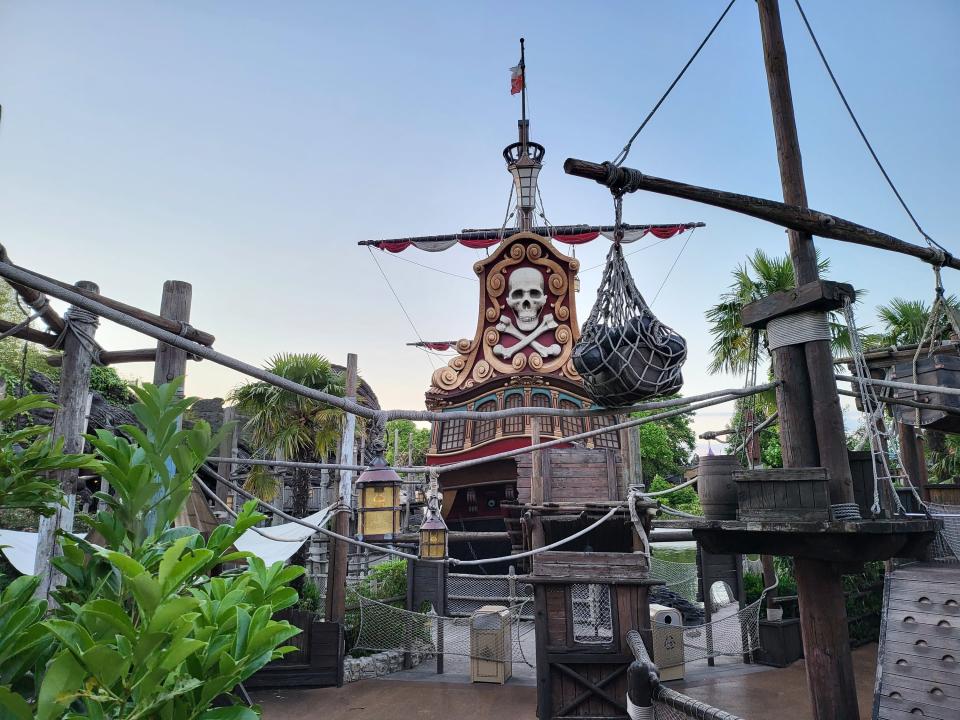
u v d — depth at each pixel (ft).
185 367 18.17
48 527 17.26
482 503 69.10
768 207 15.89
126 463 8.98
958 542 27.27
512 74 85.61
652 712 14.69
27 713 6.17
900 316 49.55
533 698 32.91
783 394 16.44
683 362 12.80
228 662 7.16
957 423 27.04
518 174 80.84
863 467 16.30
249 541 35.73
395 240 89.20
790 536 14.94
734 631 45.62
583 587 49.01
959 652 19.60
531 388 65.00
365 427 73.51
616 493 32.65
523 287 66.74
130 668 6.74
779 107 18.08
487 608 38.22
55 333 18.33
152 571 8.51
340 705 31.65
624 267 13.19
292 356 47.70
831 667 15.08
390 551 18.62
